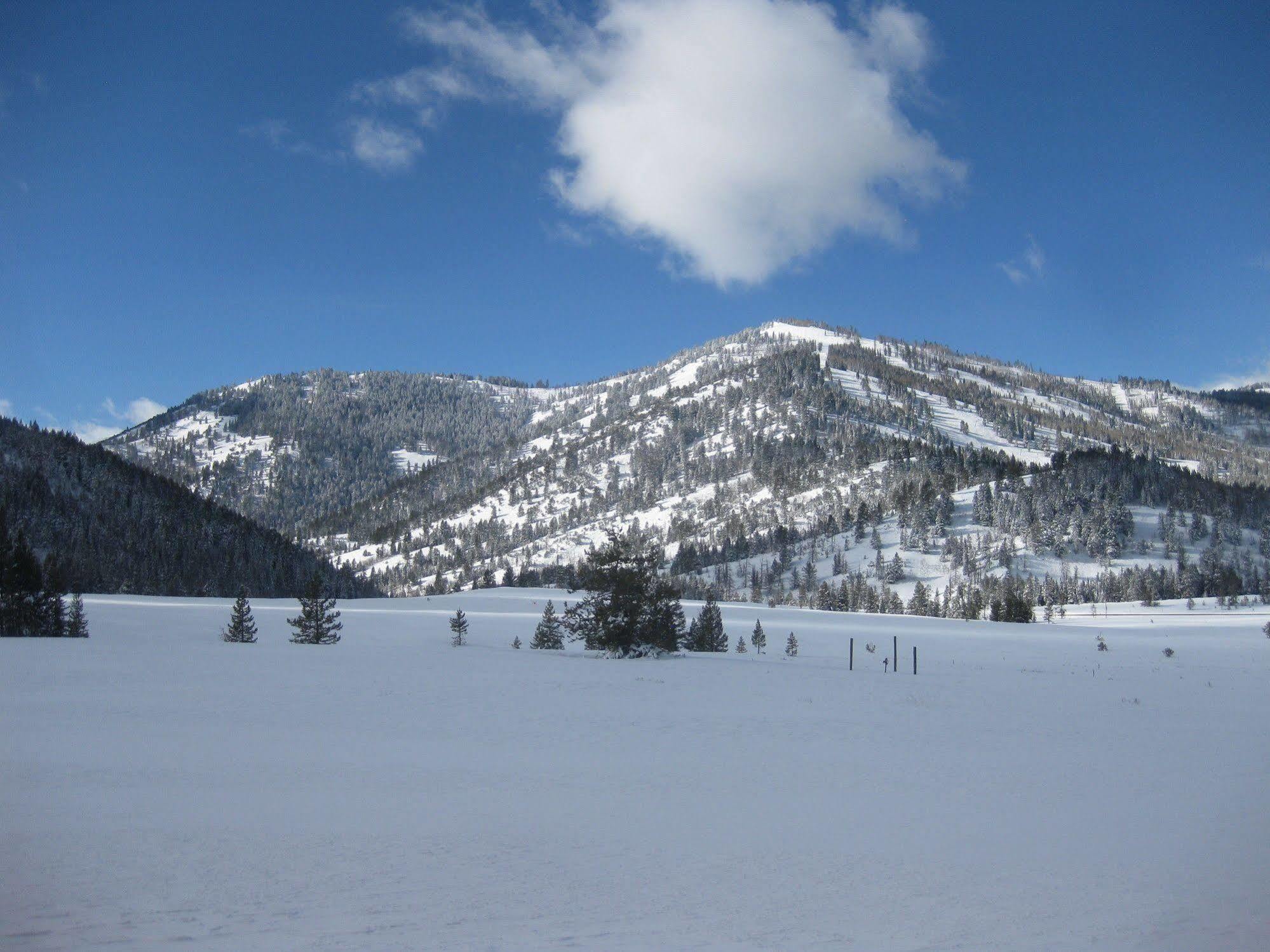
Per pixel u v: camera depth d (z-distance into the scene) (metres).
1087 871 8.47
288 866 7.92
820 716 20.58
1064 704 25.36
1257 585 137.12
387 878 7.68
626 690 25.03
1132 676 38.53
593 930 6.48
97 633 44.38
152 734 14.59
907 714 21.52
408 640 51.78
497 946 6.04
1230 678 37.97
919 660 49.97
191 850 8.30
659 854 8.74
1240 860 8.97
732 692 25.73
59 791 10.47
